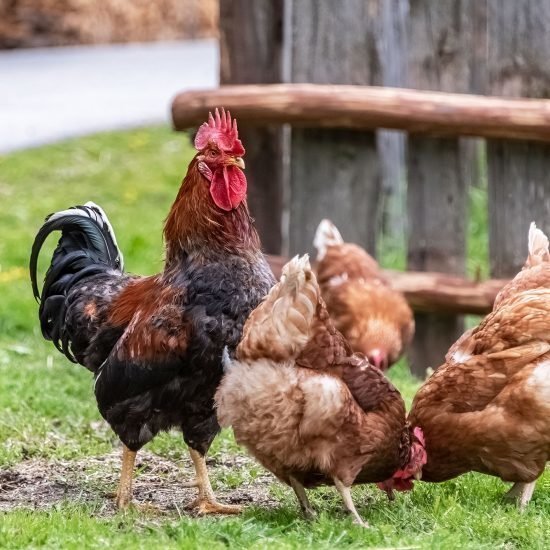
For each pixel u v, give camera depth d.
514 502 9.50
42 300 10.91
